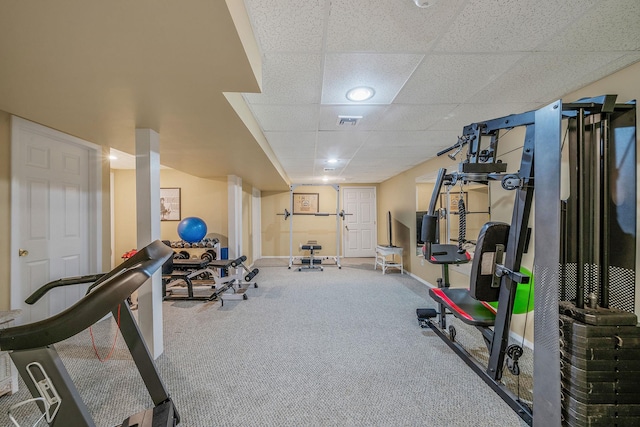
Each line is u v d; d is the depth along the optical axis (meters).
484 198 3.08
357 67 1.68
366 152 3.88
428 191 4.85
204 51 1.20
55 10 0.92
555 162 1.26
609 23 1.30
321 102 2.18
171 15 0.97
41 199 2.54
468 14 1.23
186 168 4.24
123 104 1.78
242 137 2.53
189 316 3.20
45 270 2.57
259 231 7.62
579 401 1.24
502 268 1.80
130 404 1.69
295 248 7.71
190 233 4.43
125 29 1.04
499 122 1.81
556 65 1.68
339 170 5.44
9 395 1.76
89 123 2.15
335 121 2.61
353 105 2.24
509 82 1.89
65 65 1.30
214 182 5.36
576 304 1.37
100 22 0.99
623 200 1.47
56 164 2.69
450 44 1.46
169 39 1.11
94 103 1.76
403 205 5.66
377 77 1.80
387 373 2.03
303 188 7.73
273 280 4.98
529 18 1.26
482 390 1.83
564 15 1.24
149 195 2.26
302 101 2.16
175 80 1.46
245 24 1.19
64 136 2.67
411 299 3.83
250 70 1.36
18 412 1.63
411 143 3.40
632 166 1.43
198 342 2.53
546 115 1.31
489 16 1.24
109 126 2.22
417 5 1.17
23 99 1.70
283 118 2.53
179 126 2.22
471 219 3.36
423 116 2.50
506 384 1.90
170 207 5.34
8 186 2.24
